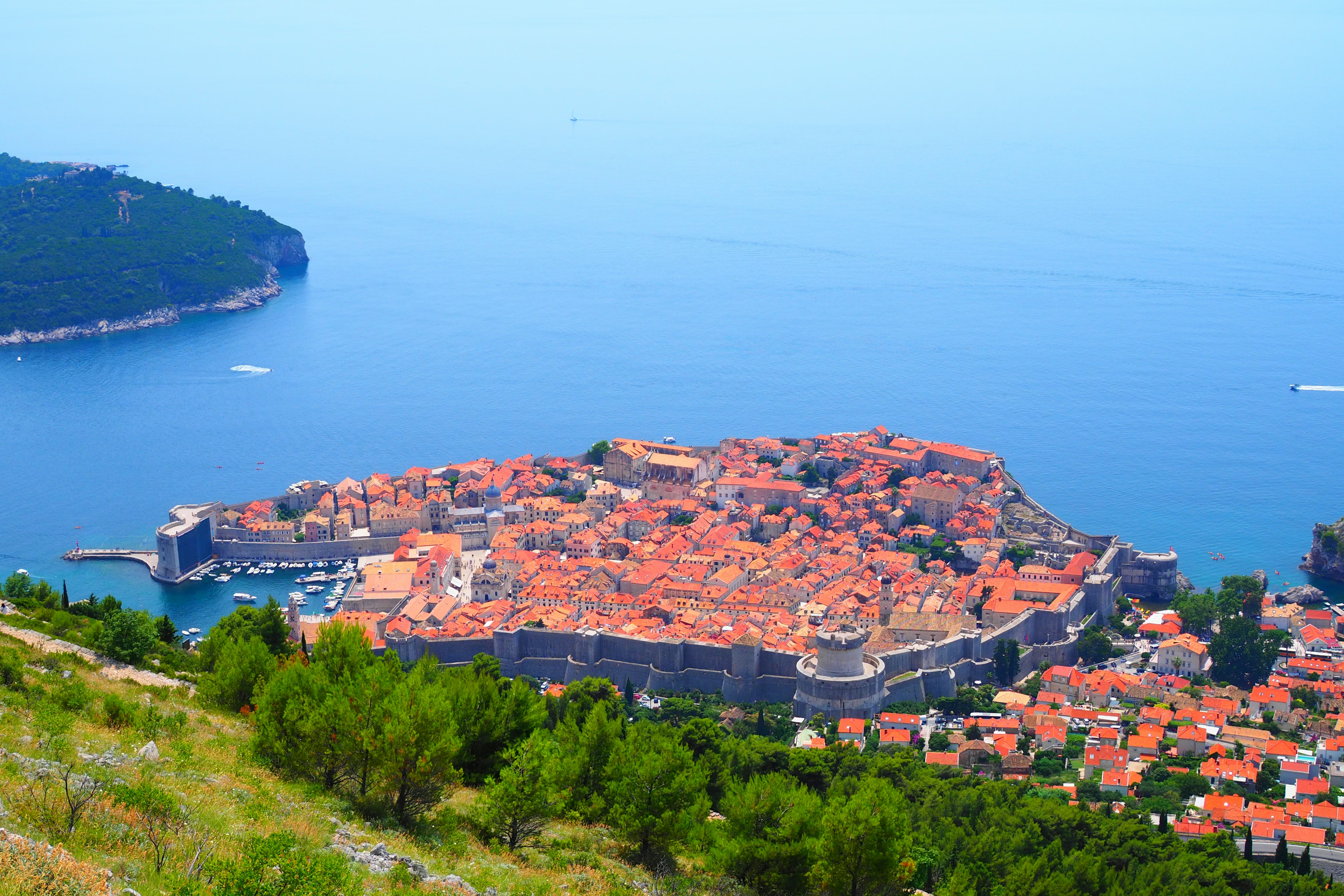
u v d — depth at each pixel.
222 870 107.88
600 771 184.62
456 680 193.75
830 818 158.38
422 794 162.38
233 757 168.75
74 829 118.06
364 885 121.69
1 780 126.06
